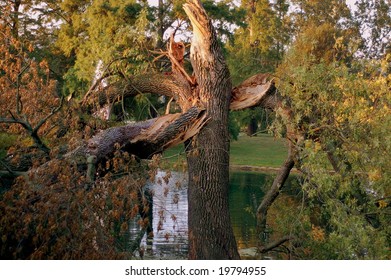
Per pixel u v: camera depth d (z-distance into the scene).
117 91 16.41
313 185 13.59
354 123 13.04
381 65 13.50
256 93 15.13
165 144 14.27
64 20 40.91
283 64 13.88
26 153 12.80
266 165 39.31
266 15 56.56
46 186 10.52
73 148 12.48
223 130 14.52
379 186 12.83
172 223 18.36
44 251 10.09
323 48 41.66
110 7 33.62
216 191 14.15
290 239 13.86
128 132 13.71
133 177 11.68
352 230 12.34
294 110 13.54
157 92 16.02
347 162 13.63
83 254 10.25
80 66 30.00
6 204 10.55
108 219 10.85
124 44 18.30
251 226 19.02
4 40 14.36
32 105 13.37
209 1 35.34
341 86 13.15
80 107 15.41
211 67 14.64
